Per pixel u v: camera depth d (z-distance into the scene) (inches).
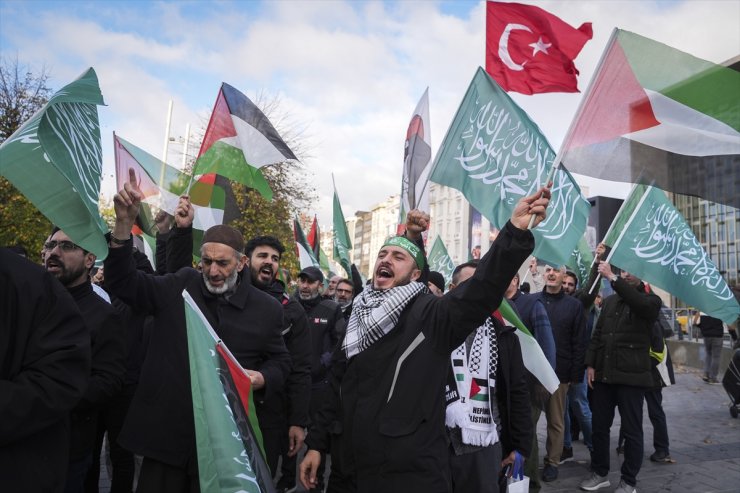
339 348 114.1
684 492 201.3
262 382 115.6
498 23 178.5
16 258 78.1
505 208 181.5
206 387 91.6
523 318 197.8
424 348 99.9
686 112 127.4
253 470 93.6
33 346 75.5
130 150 215.8
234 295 124.7
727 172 123.1
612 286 195.5
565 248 185.2
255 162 197.6
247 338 123.0
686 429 309.6
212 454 87.4
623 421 193.5
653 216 207.2
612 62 129.7
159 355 115.8
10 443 73.0
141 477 111.5
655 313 188.9
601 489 202.2
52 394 73.9
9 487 73.4
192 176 189.8
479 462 119.8
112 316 118.5
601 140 127.2
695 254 205.9
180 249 140.1
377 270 114.6
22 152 73.2
